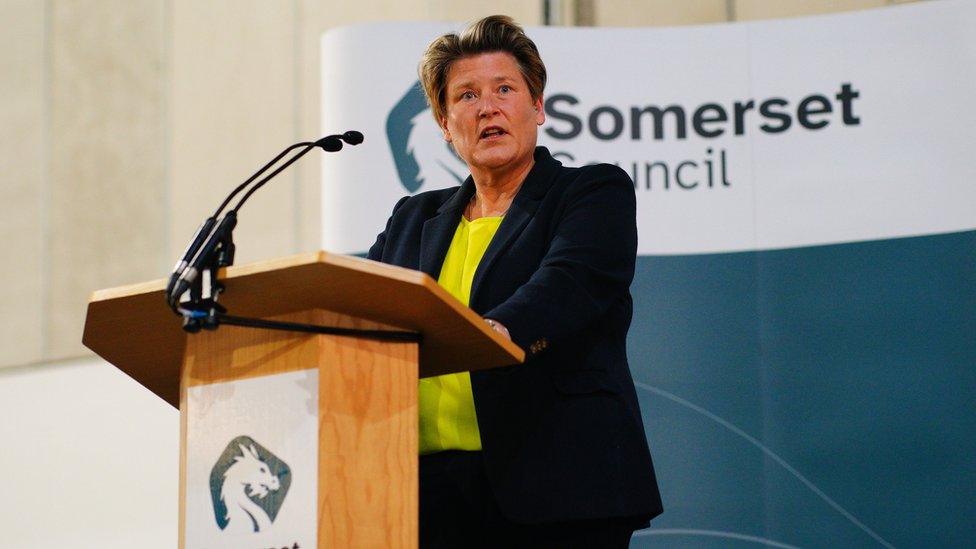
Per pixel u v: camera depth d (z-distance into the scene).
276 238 11.57
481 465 4.52
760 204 9.16
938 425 8.59
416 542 3.65
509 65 4.98
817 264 9.01
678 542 8.73
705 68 9.41
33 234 12.30
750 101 9.33
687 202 9.25
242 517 3.62
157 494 10.34
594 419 4.38
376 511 3.60
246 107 11.97
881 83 9.16
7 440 10.87
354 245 9.16
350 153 9.31
